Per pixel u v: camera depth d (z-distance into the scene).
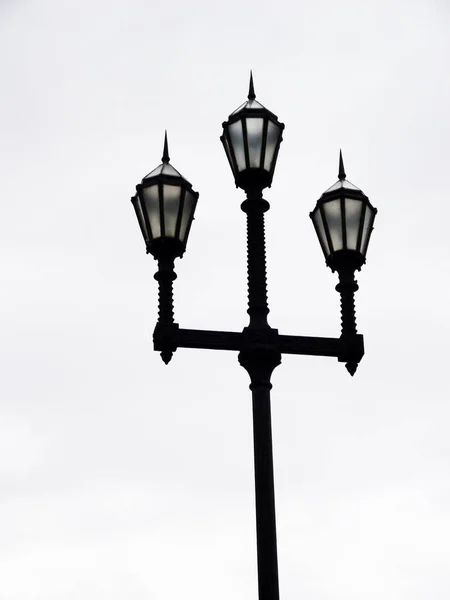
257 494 9.37
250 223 10.33
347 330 10.12
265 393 9.71
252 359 9.78
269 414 9.66
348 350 10.03
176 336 9.68
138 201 10.09
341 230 10.32
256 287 10.10
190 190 10.05
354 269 10.38
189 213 10.03
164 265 9.90
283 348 9.88
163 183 9.93
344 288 10.28
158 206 9.90
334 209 10.38
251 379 9.78
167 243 9.87
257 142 10.35
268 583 9.03
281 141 10.58
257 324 9.92
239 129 10.41
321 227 10.48
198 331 9.77
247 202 10.38
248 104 10.52
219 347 9.78
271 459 9.49
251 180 10.38
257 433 9.57
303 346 9.94
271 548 9.16
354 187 10.53
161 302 9.80
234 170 10.48
